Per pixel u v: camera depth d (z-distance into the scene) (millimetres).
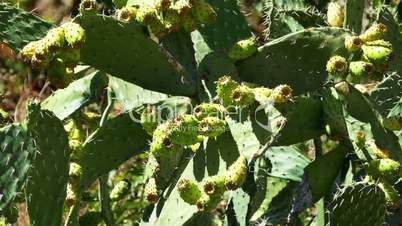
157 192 1185
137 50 1153
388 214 1270
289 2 1436
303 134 1199
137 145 1277
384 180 1238
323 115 1217
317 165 1267
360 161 1331
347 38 1208
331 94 1216
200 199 1081
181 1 1161
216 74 1201
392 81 1418
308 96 1241
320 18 1449
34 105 1019
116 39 1130
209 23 1185
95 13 1109
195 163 1137
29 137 1021
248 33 1229
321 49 1208
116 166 1283
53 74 1073
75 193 1248
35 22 1193
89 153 1249
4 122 1304
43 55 1054
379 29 1205
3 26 1177
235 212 1216
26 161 1020
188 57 1215
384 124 1244
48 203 1065
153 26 1147
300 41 1197
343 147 1269
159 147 1120
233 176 1068
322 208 1349
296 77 1221
